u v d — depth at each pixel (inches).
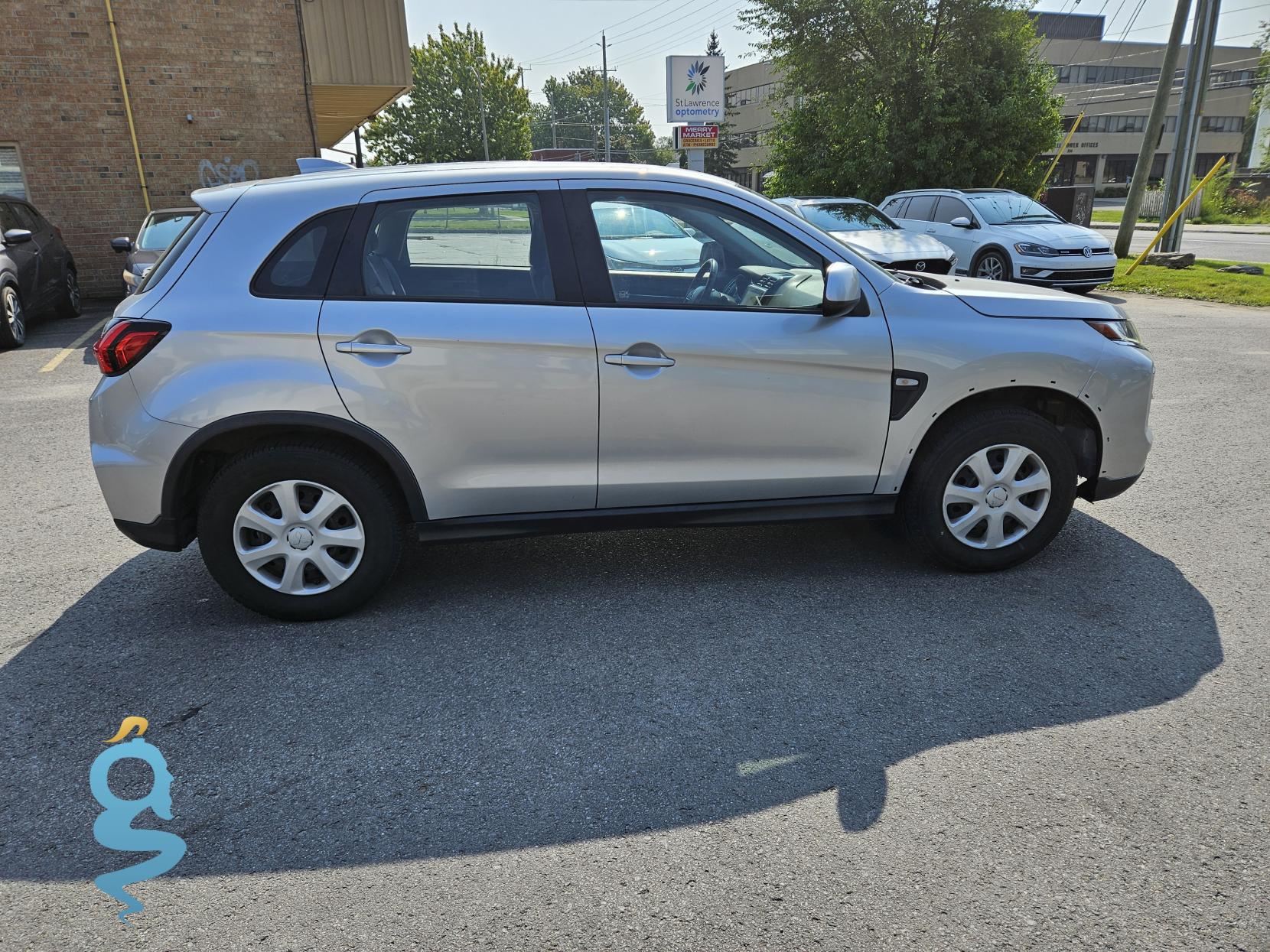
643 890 86.3
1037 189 817.5
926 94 765.9
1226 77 2807.6
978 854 90.0
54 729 115.0
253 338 131.1
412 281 136.4
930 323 145.1
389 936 81.3
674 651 132.8
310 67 598.2
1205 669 125.0
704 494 146.6
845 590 152.3
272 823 97.0
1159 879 86.3
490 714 117.3
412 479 137.6
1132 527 179.3
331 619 144.6
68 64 552.4
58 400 305.0
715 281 147.3
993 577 156.6
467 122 2551.7
